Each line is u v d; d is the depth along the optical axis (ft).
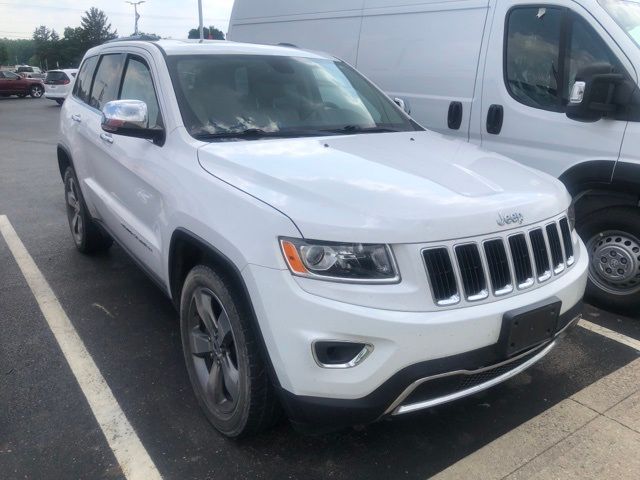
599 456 9.20
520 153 15.31
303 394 7.86
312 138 11.32
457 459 9.15
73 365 11.78
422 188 8.79
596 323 13.74
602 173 13.56
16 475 8.73
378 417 7.95
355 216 7.91
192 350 10.19
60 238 19.93
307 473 8.85
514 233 8.64
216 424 9.60
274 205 8.27
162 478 8.72
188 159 10.36
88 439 9.55
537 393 10.87
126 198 12.82
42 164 35.70
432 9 17.26
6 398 10.64
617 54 13.26
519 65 15.19
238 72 12.61
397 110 14.16
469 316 7.95
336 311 7.57
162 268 11.00
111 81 15.06
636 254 13.60
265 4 24.08
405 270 7.81
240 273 8.27
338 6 20.62
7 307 14.40
